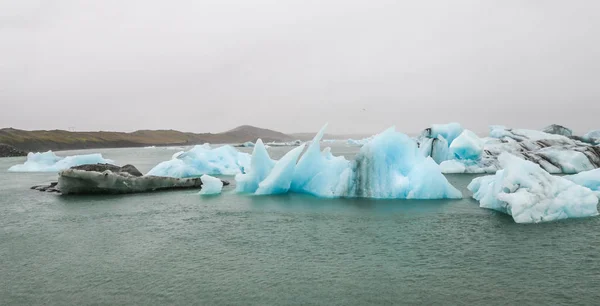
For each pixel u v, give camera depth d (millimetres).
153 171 32438
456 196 20578
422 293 8977
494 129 45625
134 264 11281
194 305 8625
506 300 8547
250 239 13641
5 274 10664
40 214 18344
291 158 23359
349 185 21781
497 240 12781
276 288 9422
